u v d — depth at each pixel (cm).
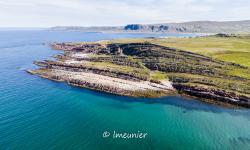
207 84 7712
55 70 9944
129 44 14600
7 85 8094
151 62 10788
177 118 5628
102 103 6519
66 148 4206
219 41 15650
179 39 17375
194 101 6731
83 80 8306
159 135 4797
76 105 6331
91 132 4834
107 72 9362
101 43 16625
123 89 7462
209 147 4397
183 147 4378
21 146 4222
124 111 6006
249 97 6512
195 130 5041
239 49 12356
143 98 6944
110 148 4256
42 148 4178
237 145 4481
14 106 6184
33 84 8225
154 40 16688
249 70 8988
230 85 7438
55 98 6850
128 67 10325
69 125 5119
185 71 9300
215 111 6062
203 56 10856
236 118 5662
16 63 11838
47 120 5344
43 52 15738
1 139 4444
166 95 7150
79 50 15362
